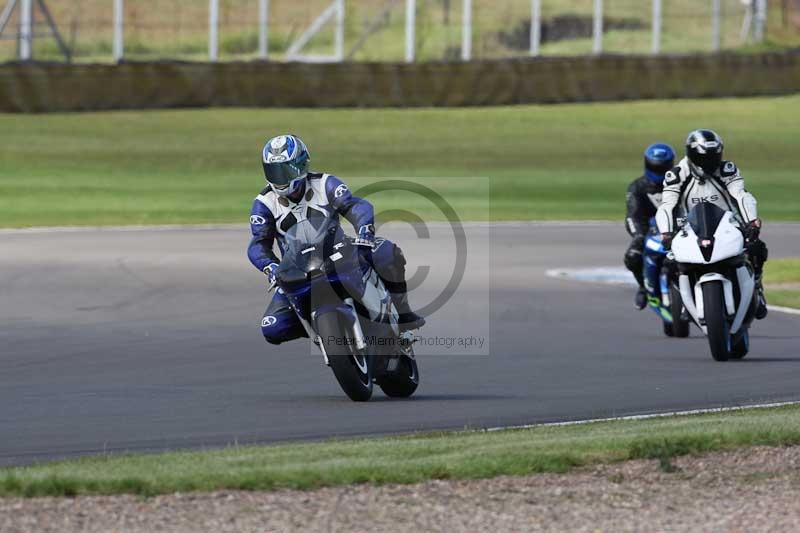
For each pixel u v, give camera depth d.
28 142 123.62
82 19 141.12
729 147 132.88
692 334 46.34
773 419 26.52
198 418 29.28
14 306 51.72
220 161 120.75
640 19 152.62
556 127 139.38
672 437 23.78
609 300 56.09
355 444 24.28
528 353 41.31
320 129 134.62
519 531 18.73
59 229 82.12
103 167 115.88
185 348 41.91
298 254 29.55
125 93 114.44
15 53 130.12
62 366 38.06
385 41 145.75
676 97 128.88
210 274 62.44
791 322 49.19
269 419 29.11
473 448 23.44
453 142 131.62
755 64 130.88
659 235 45.62
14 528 18.25
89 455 24.88
